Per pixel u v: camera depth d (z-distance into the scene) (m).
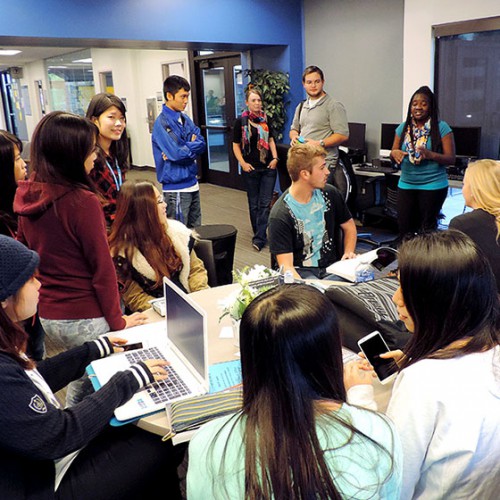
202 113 9.01
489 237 2.03
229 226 3.81
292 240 2.71
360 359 1.62
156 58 9.84
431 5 5.18
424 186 4.31
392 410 1.08
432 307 1.09
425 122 4.20
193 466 0.86
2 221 2.30
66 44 5.35
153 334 1.93
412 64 5.49
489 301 1.08
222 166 8.88
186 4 5.50
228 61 8.09
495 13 4.70
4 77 16.62
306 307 0.83
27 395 1.25
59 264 1.93
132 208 2.39
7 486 1.24
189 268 2.61
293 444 0.77
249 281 1.98
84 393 2.07
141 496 1.51
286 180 5.07
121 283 2.43
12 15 4.59
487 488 1.04
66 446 1.30
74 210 1.84
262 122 5.23
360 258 2.43
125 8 5.11
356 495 0.77
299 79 6.80
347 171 4.78
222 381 1.61
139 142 11.03
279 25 6.42
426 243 1.11
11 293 1.26
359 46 6.05
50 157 1.82
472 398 1.00
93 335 2.00
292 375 0.80
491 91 5.00
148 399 1.51
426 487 1.07
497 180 2.07
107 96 2.83
